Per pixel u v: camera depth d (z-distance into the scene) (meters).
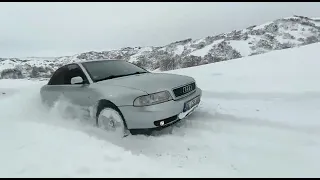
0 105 6.36
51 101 4.94
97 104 4.02
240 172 2.75
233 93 6.61
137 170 2.71
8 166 2.79
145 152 3.39
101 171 2.66
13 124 4.50
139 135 3.89
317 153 3.08
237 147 3.40
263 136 3.71
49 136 3.71
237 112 4.88
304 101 5.32
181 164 2.98
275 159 3.01
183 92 3.98
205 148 3.43
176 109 3.69
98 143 3.37
